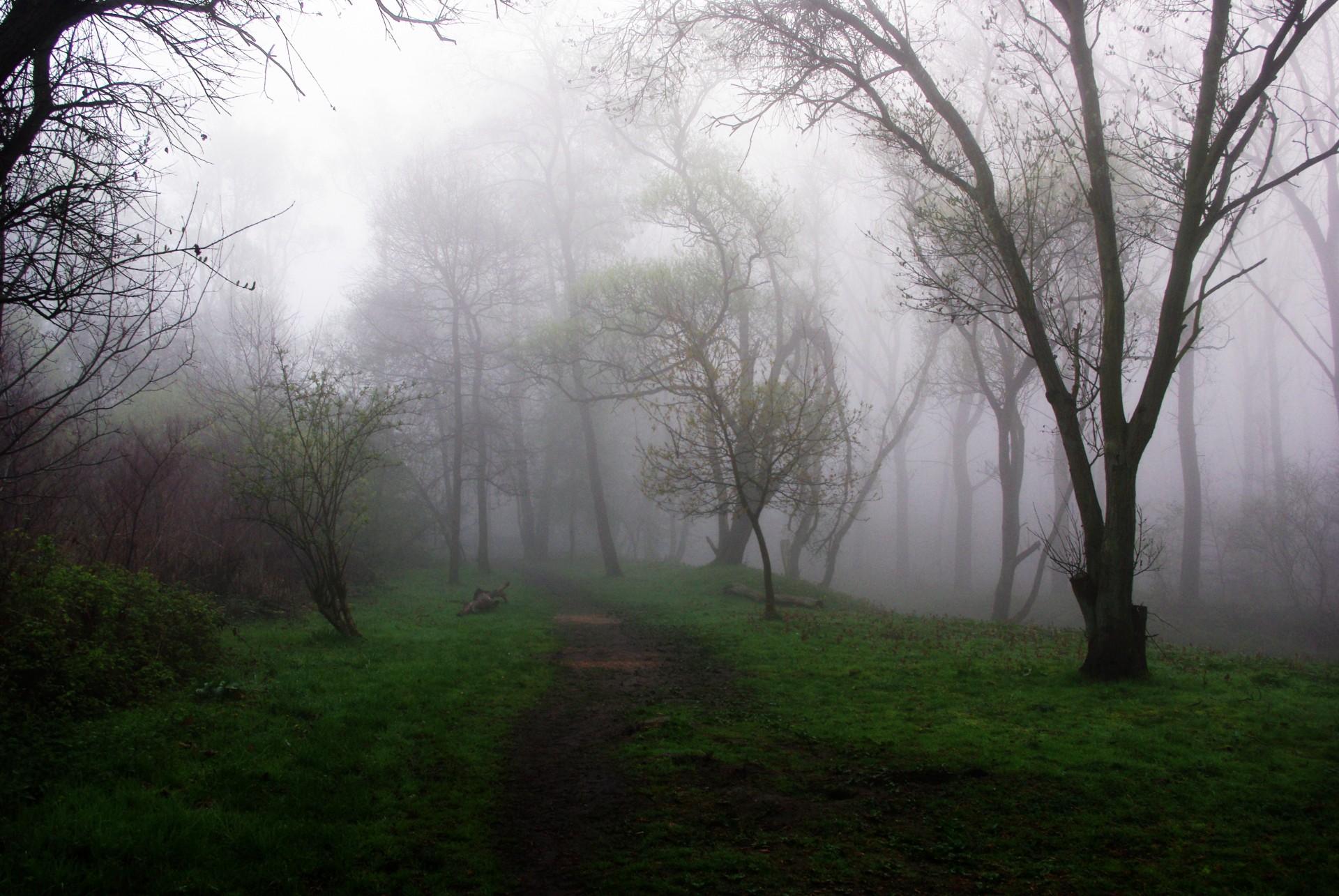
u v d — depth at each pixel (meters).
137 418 19.47
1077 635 15.54
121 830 5.09
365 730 7.83
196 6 6.83
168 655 9.55
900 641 14.12
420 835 5.73
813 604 20.56
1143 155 11.22
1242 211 10.38
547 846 5.72
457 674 10.91
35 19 5.63
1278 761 7.23
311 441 13.28
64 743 6.49
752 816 6.27
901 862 5.45
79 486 13.06
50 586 8.63
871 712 9.25
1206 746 7.70
